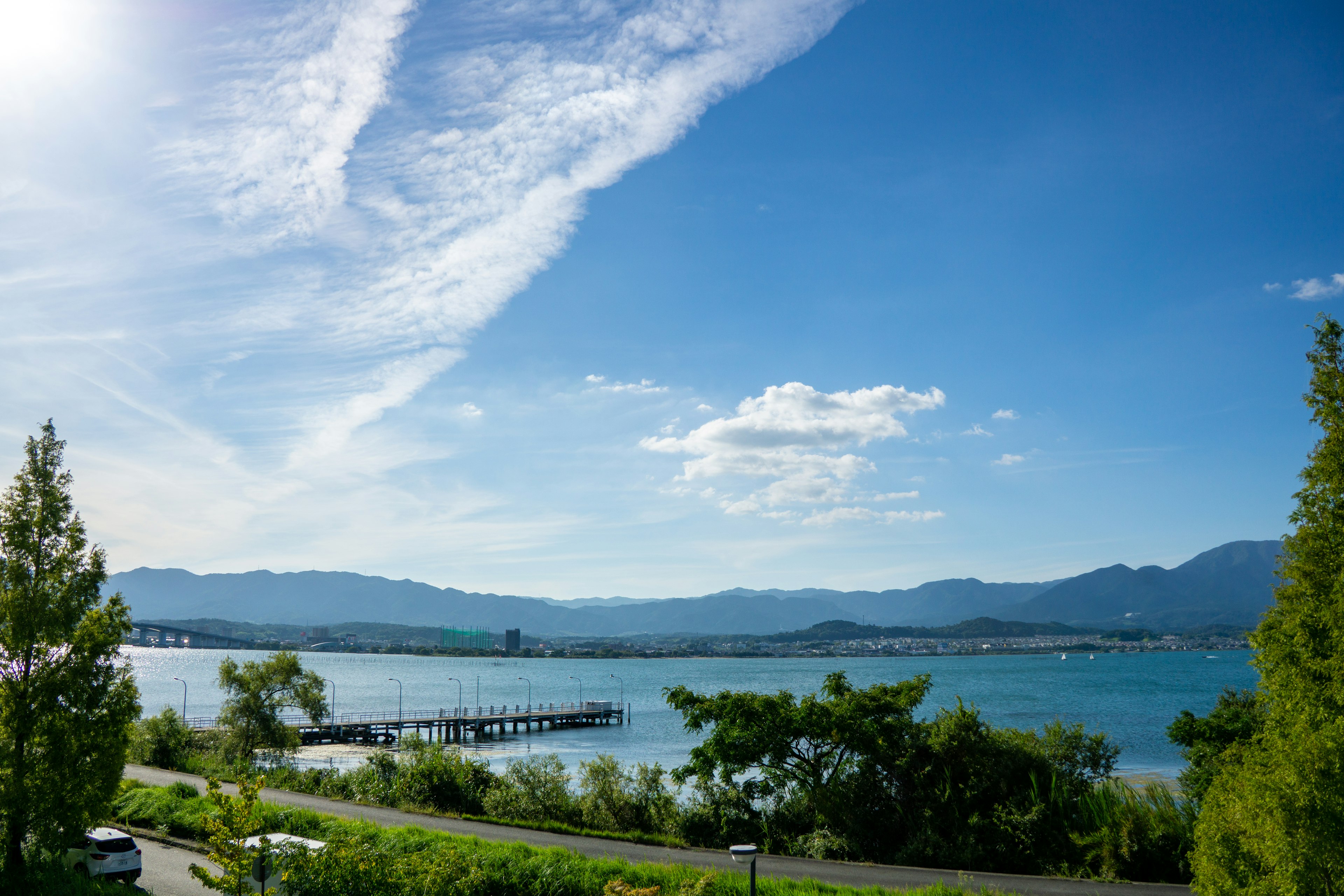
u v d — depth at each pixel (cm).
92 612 2098
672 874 1967
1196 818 2341
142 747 4856
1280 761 1101
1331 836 1005
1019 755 2598
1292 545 1205
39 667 2019
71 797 1975
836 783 2795
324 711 5678
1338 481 1152
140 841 2755
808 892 1897
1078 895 2030
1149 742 7494
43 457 2103
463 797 3312
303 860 1595
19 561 2033
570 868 1978
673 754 7850
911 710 2902
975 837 2448
